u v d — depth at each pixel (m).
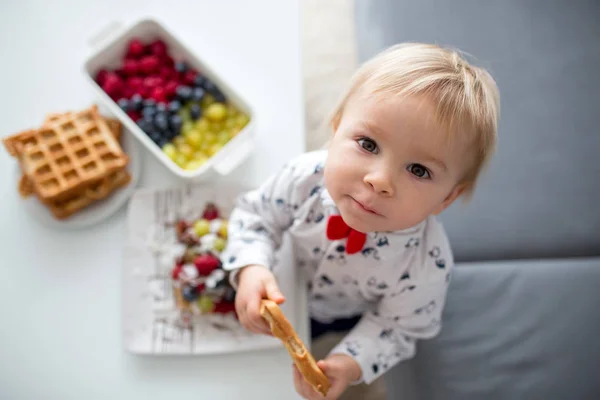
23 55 0.82
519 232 0.90
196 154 0.78
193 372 0.71
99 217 0.76
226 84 0.76
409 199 0.54
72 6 0.84
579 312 0.85
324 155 0.68
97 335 0.72
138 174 0.78
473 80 0.55
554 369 0.83
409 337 0.75
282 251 0.75
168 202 0.76
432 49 0.57
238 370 0.71
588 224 0.90
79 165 0.74
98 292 0.74
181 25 0.84
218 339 0.71
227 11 0.84
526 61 0.96
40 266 0.75
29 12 0.83
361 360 0.70
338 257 0.70
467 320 0.85
